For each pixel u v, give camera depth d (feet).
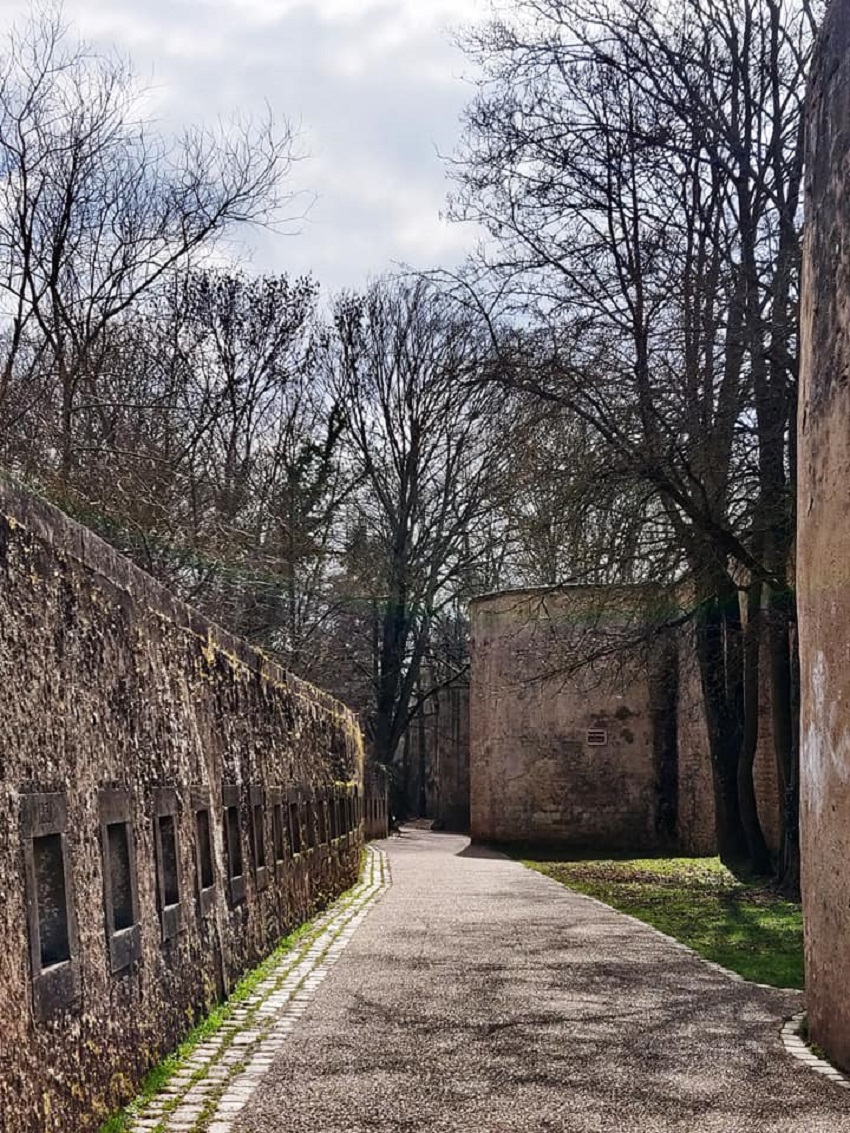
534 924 48.49
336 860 61.77
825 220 26.81
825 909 25.68
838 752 25.26
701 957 39.19
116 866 21.63
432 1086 22.31
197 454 64.85
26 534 17.62
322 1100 21.22
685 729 104.94
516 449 59.57
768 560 58.34
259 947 36.83
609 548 58.13
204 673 30.50
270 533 83.66
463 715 167.73
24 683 16.97
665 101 60.90
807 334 27.99
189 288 67.67
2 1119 14.79
